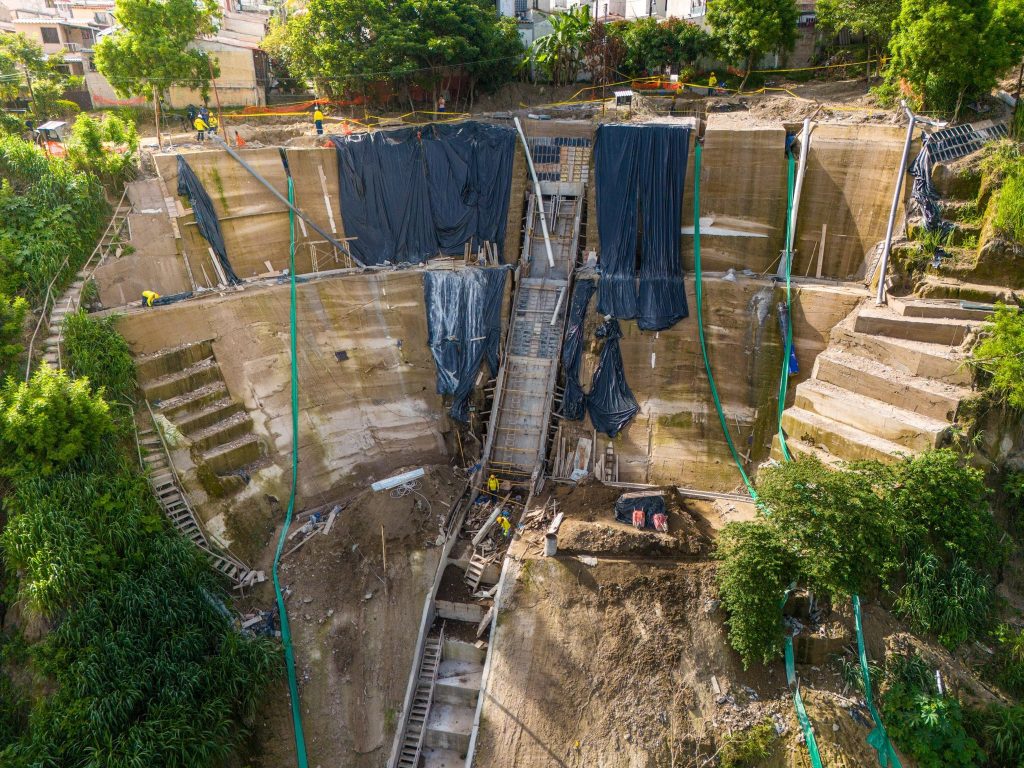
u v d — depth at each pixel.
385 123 41.19
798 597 24.42
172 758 19.78
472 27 41.94
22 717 20.69
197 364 30.12
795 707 23.00
